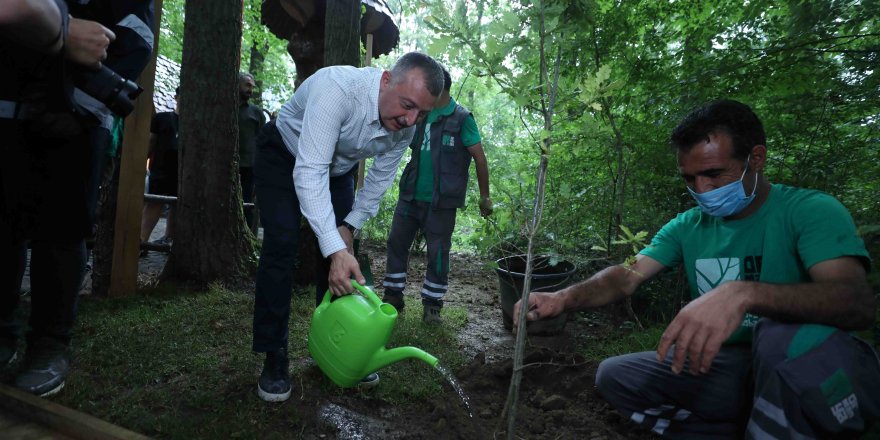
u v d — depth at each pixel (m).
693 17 3.34
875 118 2.93
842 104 2.83
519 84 1.37
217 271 3.85
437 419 2.14
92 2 1.86
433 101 1.91
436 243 3.44
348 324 1.80
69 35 1.38
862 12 2.65
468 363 2.79
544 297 1.76
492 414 2.21
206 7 3.68
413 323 3.40
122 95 1.64
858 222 2.48
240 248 4.00
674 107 3.19
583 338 3.39
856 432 1.35
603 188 3.68
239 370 2.43
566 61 3.21
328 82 1.91
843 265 1.42
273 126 2.15
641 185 3.71
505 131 9.41
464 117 3.38
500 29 1.32
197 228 3.80
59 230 1.90
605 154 3.45
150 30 1.99
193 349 2.63
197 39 3.69
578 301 1.83
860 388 1.32
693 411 1.81
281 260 2.09
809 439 1.33
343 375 1.83
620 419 2.20
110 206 3.47
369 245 6.48
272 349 2.11
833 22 2.76
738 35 3.11
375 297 1.83
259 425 1.96
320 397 2.24
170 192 5.09
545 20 1.34
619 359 1.94
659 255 1.96
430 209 3.43
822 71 2.84
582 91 1.37
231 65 3.82
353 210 2.34
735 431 1.75
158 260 4.97
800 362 1.32
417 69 1.84
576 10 1.36
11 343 2.13
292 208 2.12
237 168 4.02
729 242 1.74
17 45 1.53
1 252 1.97
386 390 2.34
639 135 3.29
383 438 1.98
